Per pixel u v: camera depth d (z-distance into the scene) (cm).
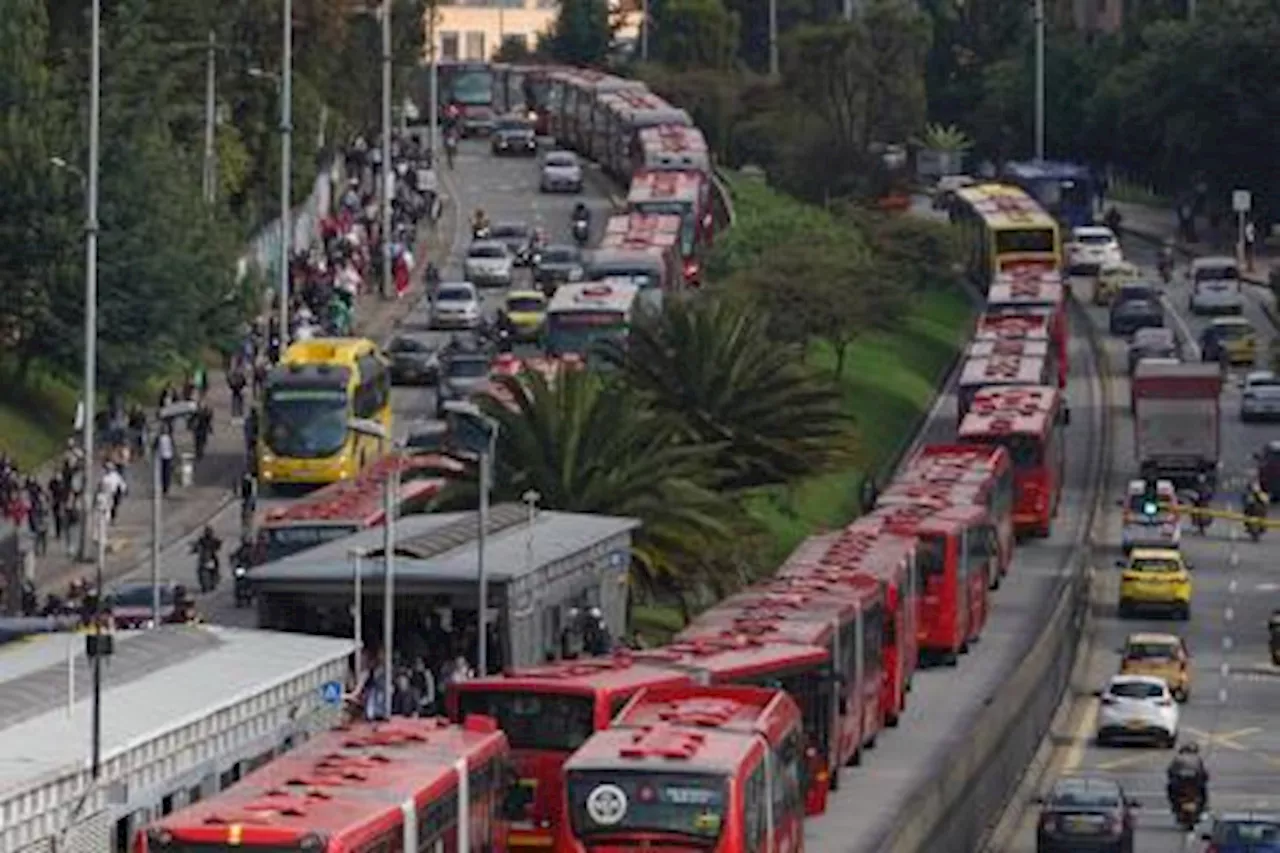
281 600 13675
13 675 10912
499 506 16288
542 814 12094
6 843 9456
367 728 11169
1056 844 14512
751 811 11281
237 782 10494
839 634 15238
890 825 13262
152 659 11356
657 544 17675
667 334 19700
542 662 14188
